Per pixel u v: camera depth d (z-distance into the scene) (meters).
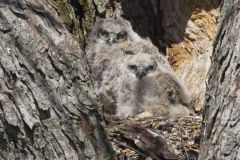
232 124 7.94
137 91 12.53
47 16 7.64
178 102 12.56
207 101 8.62
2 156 6.99
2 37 7.19
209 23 13.62
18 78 7.13
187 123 11.46
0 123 6.96
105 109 12.62
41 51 7.38
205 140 8.28
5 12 7.30
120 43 13.20
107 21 13.48
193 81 13.27
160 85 12.52
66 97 7.40
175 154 9.95
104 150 7.58
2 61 7.09
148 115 12.33
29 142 7.04
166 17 14.01
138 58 12.89
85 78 7.71
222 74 8.44
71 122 7.36
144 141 10.12
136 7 14.48
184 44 13.79
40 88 7.22
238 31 8.52
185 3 13.76
